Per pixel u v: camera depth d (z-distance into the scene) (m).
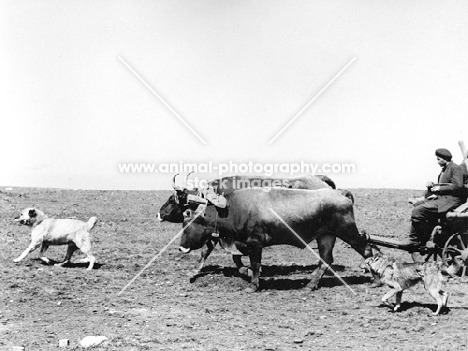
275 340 8.30
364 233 11.95
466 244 11.86
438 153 12.11
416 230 11.88
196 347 7.84
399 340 8.36
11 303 10.06
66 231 12.63
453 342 8.22
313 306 10.47
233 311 9.99
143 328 8.76
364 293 11.43
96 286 11.44
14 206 22.08
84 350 7.64
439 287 9.74
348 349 7.88
